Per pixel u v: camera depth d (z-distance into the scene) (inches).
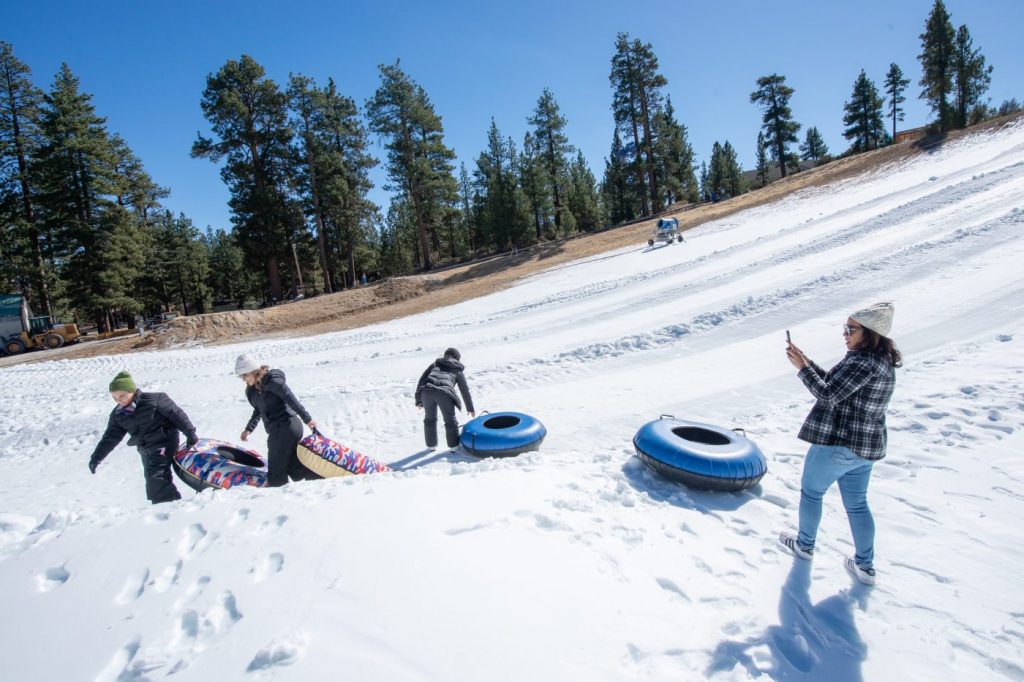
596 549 125.7
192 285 2380.7
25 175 1352.1
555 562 116.1
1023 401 203.2
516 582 106.4
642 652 92.8
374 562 110.0
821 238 768.9
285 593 101.6
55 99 1347.2
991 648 100.7
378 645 87.4
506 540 123.3
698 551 132.8
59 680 86.6
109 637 95.1
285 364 607.5
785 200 1508.4
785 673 94.0
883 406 115.6
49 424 413.1
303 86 1534.2
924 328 326.3
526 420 240.4
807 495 126.5
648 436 186.4
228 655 87.1
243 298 2810.0
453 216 2025.1
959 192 786.2
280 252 1589.6
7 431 416.2
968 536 135.9
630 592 110.1
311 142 1572.3
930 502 153.1
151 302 2256.4
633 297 685.9
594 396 312.7
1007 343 273.4
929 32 1854.1
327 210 1643.7
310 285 2151.8
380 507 136.9
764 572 125.2
